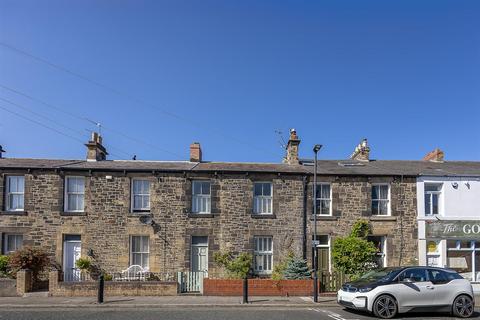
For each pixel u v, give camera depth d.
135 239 23.23
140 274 22.41
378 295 14.76
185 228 23.25
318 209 24.19
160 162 25.91
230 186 23.75
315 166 21.38
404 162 28.58
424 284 15.23
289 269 21.28
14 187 23.12
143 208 23.52
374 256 23.56
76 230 22.84
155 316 14.80
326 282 20.72
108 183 23.30
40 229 22.72
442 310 15.30
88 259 22.53
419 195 24.47
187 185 23.56
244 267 21.91
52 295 19.52
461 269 24.33
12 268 20.89
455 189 24.77
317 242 20.95
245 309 16.66
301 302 18.06
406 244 24.03
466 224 24.45
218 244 23.25
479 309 17.62
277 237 23.50
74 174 23.25
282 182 23.97
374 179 24.38
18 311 16.00
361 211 24.08
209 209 23.73
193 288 21.17
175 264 22.95
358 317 14.84
